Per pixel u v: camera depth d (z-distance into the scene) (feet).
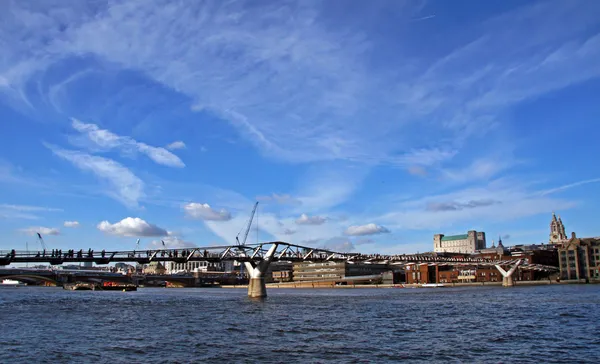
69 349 166.50
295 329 215.72
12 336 197.47
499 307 326.44
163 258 395.75
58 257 347.77
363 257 543.39
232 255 433.48
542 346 169.17
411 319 256.11
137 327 225.56
